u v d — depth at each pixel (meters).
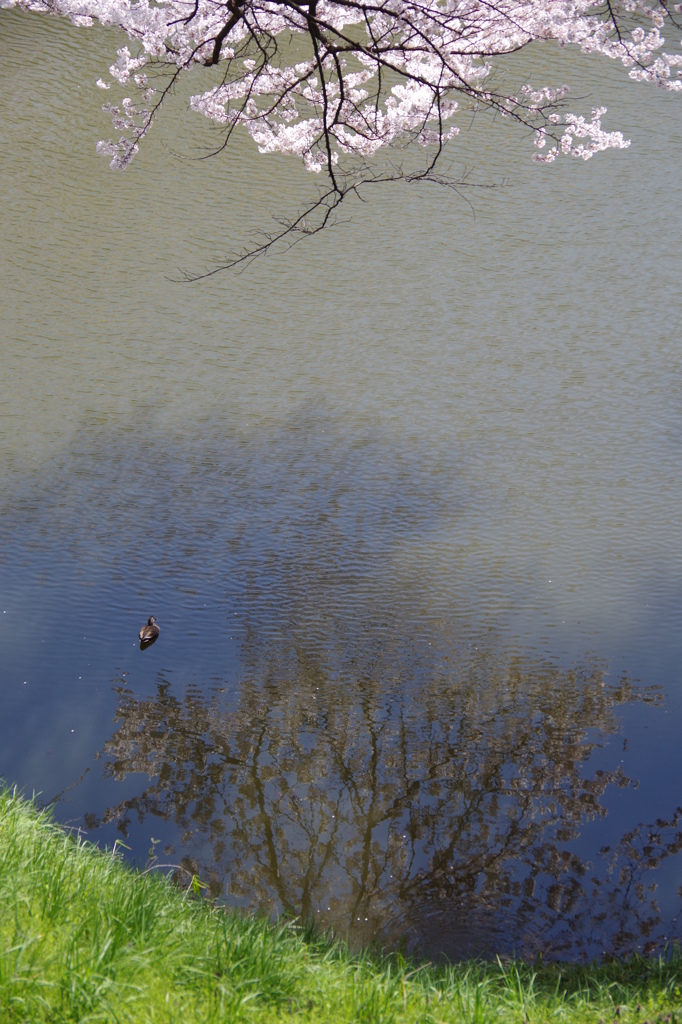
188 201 30.48
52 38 38.62
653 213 29.16
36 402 21.03
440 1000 6.10
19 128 33.72
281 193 31.00
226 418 20.41
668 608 14.54
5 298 25.47
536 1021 6.13
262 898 9.72
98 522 17.08
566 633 14.16
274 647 14.11
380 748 12.12
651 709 12.70
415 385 21.42
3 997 5.01
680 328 23.23
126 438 19.73
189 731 12.47
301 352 22.97
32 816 8.23
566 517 16.81
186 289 25.94
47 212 29.72
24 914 5.86
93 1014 5.05
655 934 9.20
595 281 25.64
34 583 15.43
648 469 18.08
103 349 23.23
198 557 16.16
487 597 14.98
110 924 5.88
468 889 9.89
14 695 13.00
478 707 12.84
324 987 5.93
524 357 22.36
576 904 9.68
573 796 11.30
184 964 5.76
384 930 9.30
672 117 34.38
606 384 21.09
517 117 12.70
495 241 27.97
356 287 25.88
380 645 14.07
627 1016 6.32
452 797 11.39
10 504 17.55
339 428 19.91
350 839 10.63
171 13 12.47
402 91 13.20
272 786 11.57
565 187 30.83
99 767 11.77
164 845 10.48
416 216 29.50
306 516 17.19
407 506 17.39
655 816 10.99
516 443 19.16
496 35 11.92
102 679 13.43
